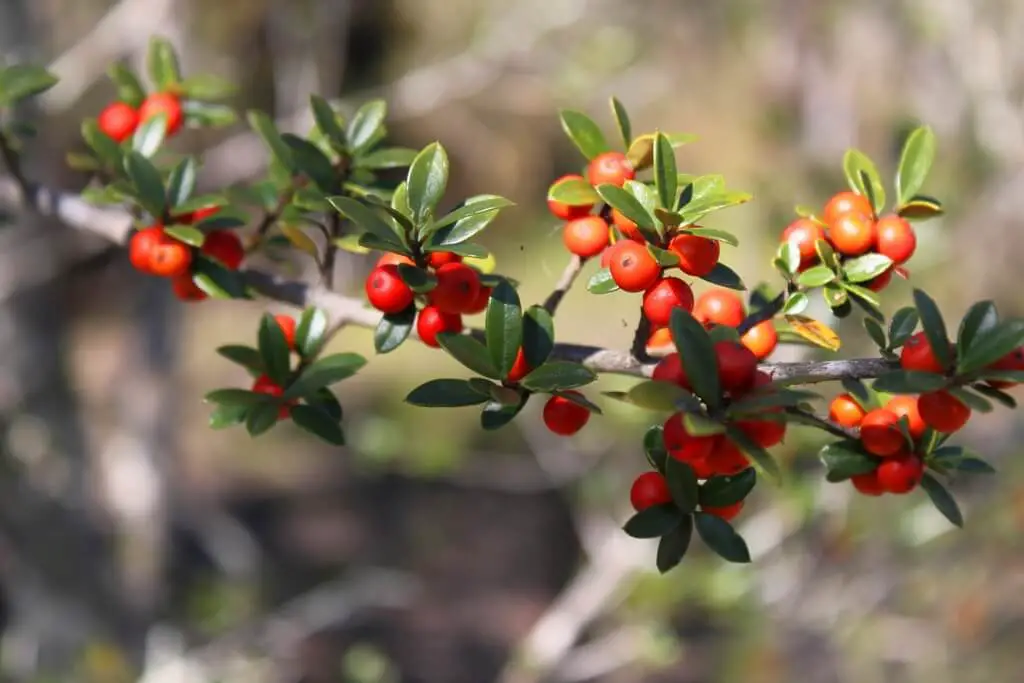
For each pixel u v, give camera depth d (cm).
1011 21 100
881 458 41
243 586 124
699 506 41
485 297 41
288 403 43
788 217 98
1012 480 90
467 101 191
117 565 116
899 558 96
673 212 40
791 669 96
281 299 45
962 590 96
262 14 152
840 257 42
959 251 99
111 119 48
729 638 108
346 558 175
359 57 208
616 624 121
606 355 42
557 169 214
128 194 44
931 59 104
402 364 208
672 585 92
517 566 183
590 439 104
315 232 88
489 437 170
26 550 111
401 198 40
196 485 186
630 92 123
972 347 39
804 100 106
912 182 43
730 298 42
